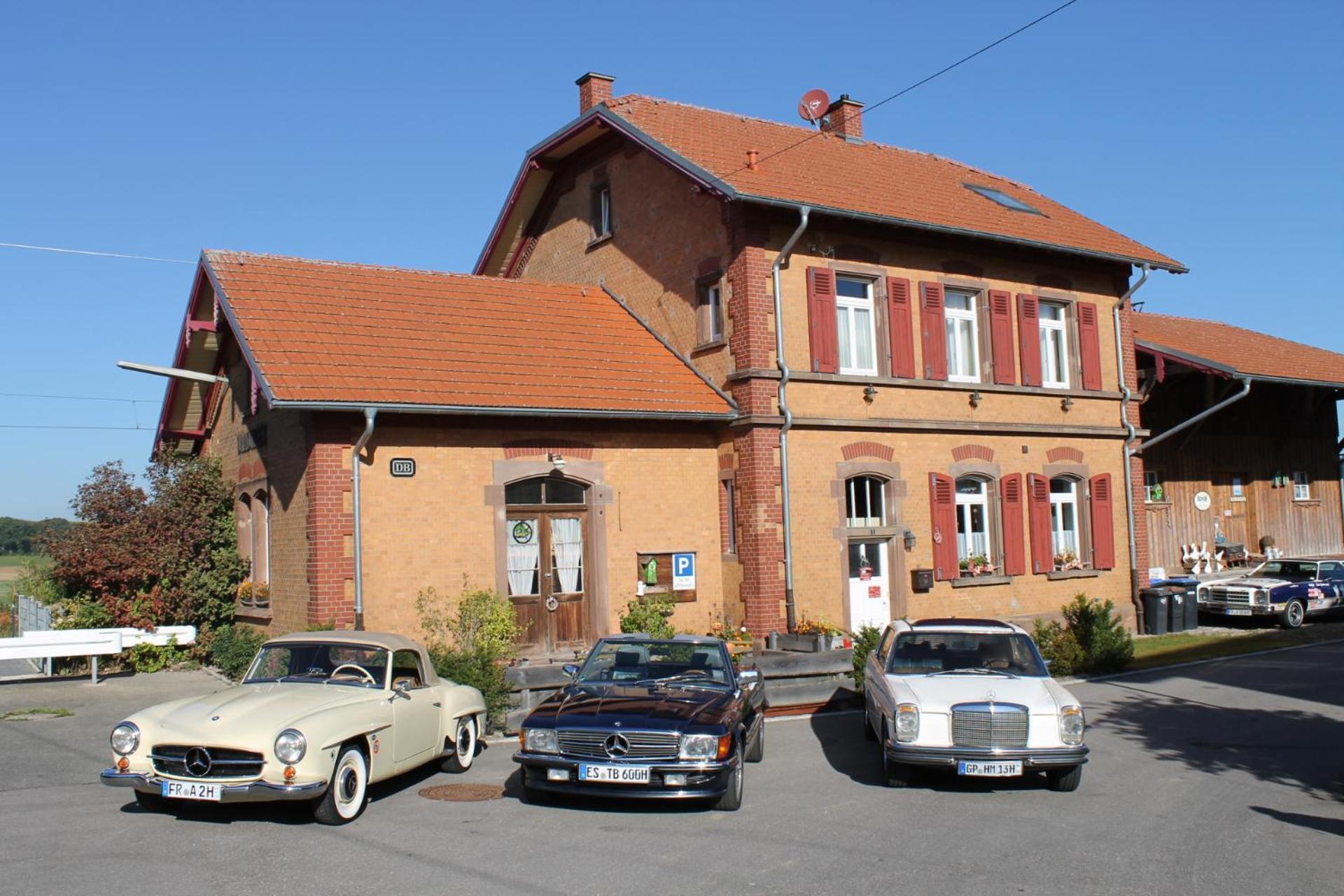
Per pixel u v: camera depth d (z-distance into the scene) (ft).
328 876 24.73
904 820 30.63
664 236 64.90
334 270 59.77
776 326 58.75
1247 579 84.07
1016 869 25.90
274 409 48.34
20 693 51.01
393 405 47.88
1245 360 90.43
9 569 203.82
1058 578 69.97
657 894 23.77
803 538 59.11
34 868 24.90
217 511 63.10
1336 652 67.92
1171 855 27.27
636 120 66.33
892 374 62.90
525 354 57.21
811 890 24.14
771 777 36.45
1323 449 104.01
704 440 59.82
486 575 52.19
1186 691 54.70
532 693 45.96
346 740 29.81
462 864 25.80
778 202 56.49
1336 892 24.45
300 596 50.60
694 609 58.44
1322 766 38.19
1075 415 71.92
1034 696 34.32
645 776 30.12
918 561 63.41
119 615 58.70
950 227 62.90
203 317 61.31
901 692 35.14
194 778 28.12
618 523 56.49
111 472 61.46
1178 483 90.89
